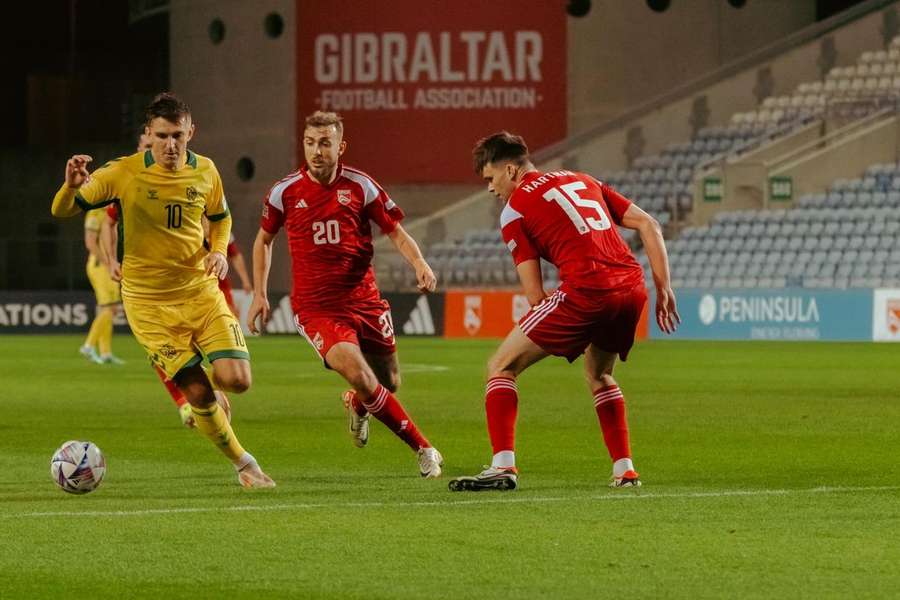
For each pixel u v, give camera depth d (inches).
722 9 4308.6
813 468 1114.7
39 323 3875.5
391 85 4239.7
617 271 962.7
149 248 1023.0
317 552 750.5
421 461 1066.1
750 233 3777.1
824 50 4249.5
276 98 4382.4
